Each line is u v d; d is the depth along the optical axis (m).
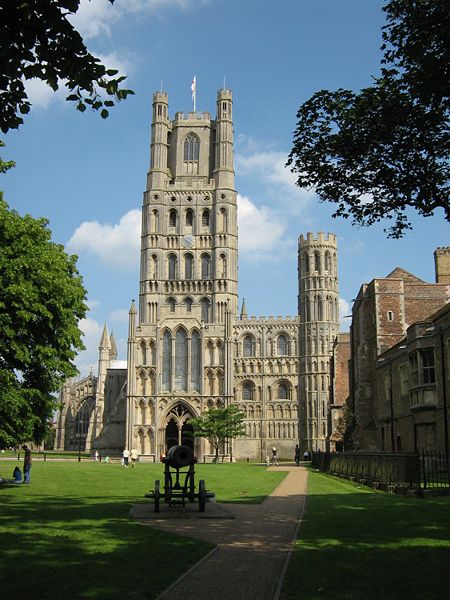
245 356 130.25
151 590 11.45
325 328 134.00
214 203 123.50
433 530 17.70
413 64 18.69
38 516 21.19
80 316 40.84
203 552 14.77
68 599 10.84
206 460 99.81
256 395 128.25
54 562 13.59
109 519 20.34
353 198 22.06
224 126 127.19
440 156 20.36
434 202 21.05
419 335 43.72
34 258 35.75
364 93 19.70
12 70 11.99
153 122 129.12
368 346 61.53
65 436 168.00
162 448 103.31
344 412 75.44
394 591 11.36
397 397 50.41
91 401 168.50
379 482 34.12
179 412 105.00
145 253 122.44
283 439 126.12
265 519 20.73
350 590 11.42
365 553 14.54
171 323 107.31
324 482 40.53
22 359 34.47
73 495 30.42
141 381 105.88
